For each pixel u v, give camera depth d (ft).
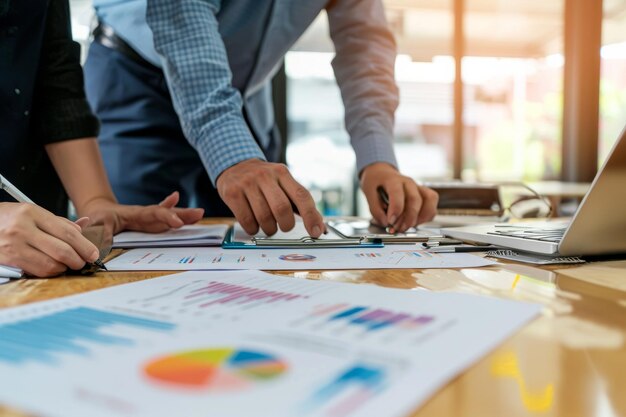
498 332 0.96
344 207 12.01
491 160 12.30
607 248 1.85
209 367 0.76
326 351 0.83
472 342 0.90
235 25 3.73
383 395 0.67
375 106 3.60
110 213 2.74
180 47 2.70
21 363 0.78
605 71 11.02
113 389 0.69
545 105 11.91
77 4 4.35
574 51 11.10
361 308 1.12
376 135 3.46
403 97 12.41
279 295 1.25
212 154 2.61
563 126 11.44
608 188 1.65
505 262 1.88
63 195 3.50
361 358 0.80
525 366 0.82
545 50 11.92
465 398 0.70
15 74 2.80
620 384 0.75
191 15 2.73
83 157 3.09
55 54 3.08
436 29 12.16
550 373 0.79
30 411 0.63
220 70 2.72
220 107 2.64
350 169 11.84
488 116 12.23
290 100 10.57
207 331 0.94
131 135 4.30
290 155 10.78
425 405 0.68
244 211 2.45
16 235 1.60
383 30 3.86
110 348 0.85
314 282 1.42
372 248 2.24
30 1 2.72
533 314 1.08
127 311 1.09
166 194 4.44
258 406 0.63
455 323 1.01
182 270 1.72
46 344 0.87
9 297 1.33
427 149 12.59
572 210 7.18
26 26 2.77
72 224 1.72
